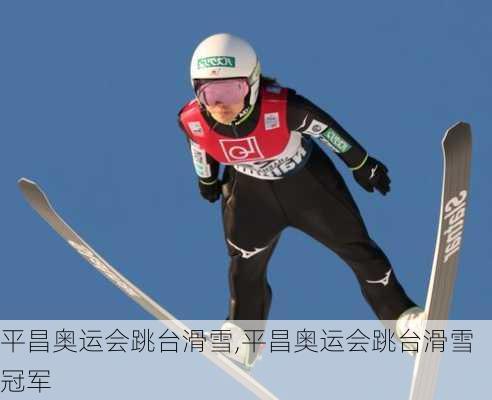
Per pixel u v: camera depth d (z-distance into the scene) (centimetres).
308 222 1323
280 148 1261
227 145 1256
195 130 1257
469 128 1127
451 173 1148
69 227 1327
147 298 1317
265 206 1314
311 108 1233
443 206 1167
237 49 1202
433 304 1224
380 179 1281
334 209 1316
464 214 1195
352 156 1262
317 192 1306
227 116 1211
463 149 1141
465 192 1180
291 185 1298
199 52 1205
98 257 1325
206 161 1308
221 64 1195
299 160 1289
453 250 1207
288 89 1238
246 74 1202
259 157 1266
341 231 1323
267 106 1228
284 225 1332
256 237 1330
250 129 1238
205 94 1205
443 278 1217
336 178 1317
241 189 1312
